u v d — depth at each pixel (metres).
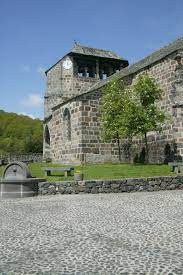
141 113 27.48
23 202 16.52
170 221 10.95
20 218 12.04
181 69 27.42
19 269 6.75
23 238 9.15
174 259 7.14
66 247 8.21
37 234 9.57
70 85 44.78
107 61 46.94
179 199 16.09
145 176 21.80
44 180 19.50
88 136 30.86
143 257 7.32
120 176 21.91
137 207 13.95
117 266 6.81
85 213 12.77
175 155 26.20
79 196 18.22
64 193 19.39
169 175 21.45
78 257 7.43
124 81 34.25
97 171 23.95
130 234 9.35
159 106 30.58
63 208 14.12
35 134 101.31
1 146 94.44
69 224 10.81
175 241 8.54
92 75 46.31
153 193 18.98
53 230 10.02
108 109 29.94
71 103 32.16
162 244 8.29
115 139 31.98
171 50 30.44
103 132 30.80
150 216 11.88
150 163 29.31
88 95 31.12
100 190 19.56
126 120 27.69
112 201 15.95
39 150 81.38
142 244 8.33
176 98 26.17
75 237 9.14
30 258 7.42
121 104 29.81
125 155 32.44
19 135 104.00
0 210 14.05
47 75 47.97
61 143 34.44
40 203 15.91
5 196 18.58
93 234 9.44
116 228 10.12
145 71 32.88
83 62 45.69
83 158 30.53
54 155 36.44
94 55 45.75
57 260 7.25
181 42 32.00
